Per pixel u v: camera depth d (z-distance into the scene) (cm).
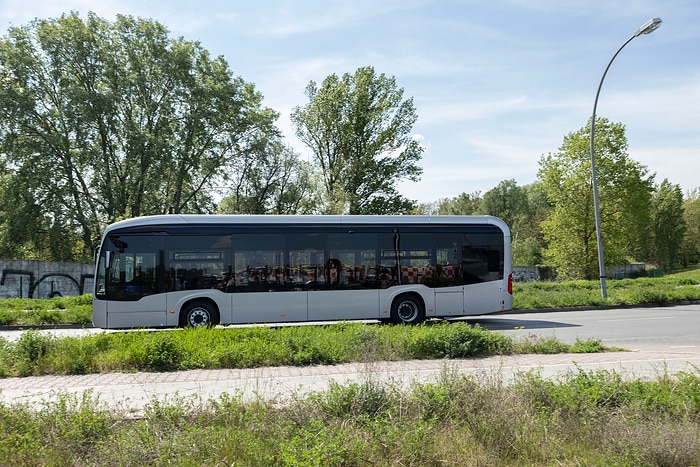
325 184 4519
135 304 1554
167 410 599
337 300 1644
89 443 545
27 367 939
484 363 966
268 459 491
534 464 504
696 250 8838
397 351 1043
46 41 3788
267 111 4638
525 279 5250
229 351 1003
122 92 3997
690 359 992
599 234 2491
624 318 1912
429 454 508
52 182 3850
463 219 1752
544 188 4881
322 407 617
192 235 1594
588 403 621
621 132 4625
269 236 1628
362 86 4522
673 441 511
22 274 2928
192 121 4156
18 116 3691
